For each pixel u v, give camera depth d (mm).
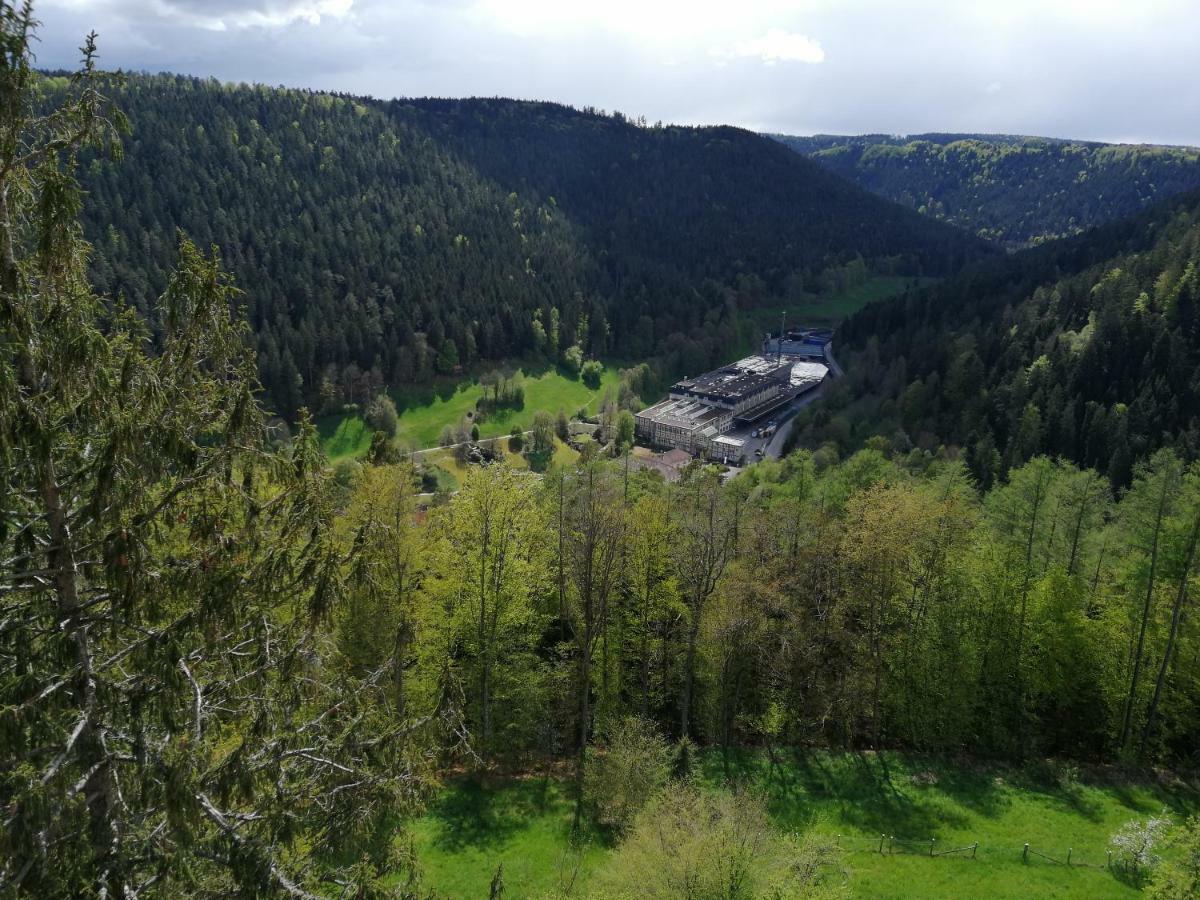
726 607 38938
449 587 34344
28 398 10070
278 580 12156
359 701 14648
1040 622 40844
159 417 10984
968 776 37969
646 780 32125
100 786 11000
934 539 40000
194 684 12164
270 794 12820
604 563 38812
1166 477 38500
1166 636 40031
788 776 37531
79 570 11695
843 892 25312
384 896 13031
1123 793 36500
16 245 10094
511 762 37250
